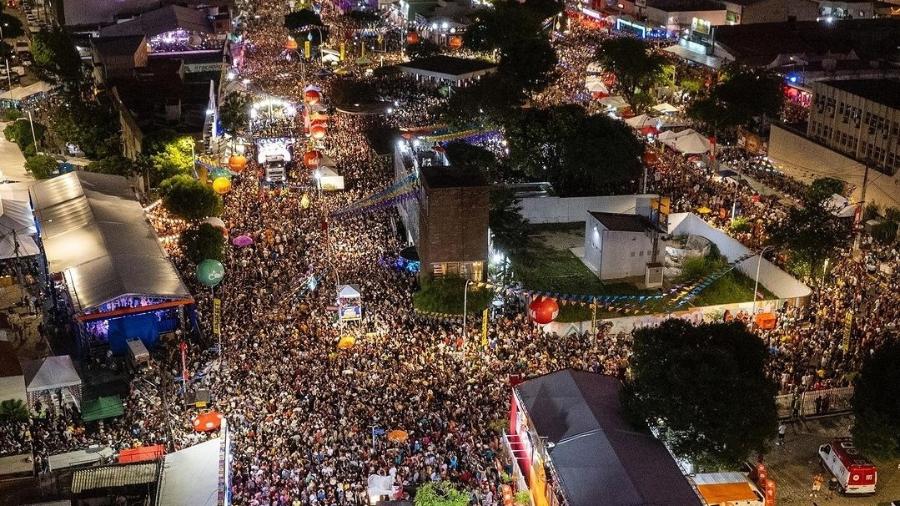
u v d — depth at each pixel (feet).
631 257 238.48
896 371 148.36
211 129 316.81
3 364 169.99
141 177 291.58
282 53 497.46
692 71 421.59
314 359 185.16
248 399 169.99
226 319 202.90
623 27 550.36
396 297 218.18
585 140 282.56
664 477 131.64
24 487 140.77
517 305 219.20
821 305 214.07
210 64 406.41
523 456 152.56
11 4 594.24
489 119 326.24
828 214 232.73
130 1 514.27
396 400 169.89
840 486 154.61
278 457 152.15
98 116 332.80
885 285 225.15
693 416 140.26
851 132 306.55
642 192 288.51
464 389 175.52
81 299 192.54
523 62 391.04
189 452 146.92
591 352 191.21
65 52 384.88
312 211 270.05
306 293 217.36
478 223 219.20
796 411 175.94
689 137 312.09
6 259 236.63
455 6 535.19
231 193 284.20
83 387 175.63
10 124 328.29
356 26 542.98
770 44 439.22
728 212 274.77
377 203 265.54
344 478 147.43
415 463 150.51
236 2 609.83
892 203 275.80
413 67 415.03
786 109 377.30
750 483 144.56
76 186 250.78
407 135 310.86
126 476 142.20
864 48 437.99
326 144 333.42
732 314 215.31
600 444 137.69
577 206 279.90
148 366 184.96
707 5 524.52
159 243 224.94
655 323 212.02
